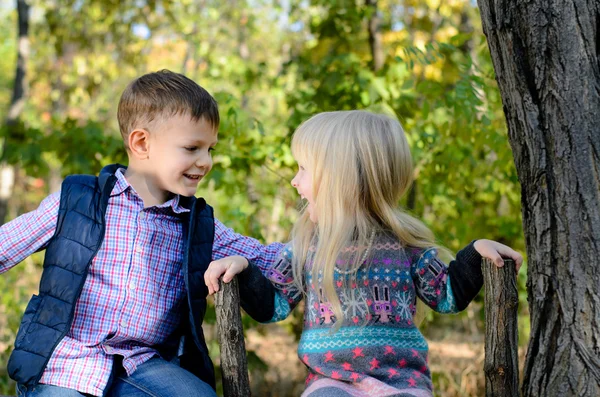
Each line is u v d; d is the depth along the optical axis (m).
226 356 2.03
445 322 7.20
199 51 6.44
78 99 8.34
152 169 2.24
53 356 2.07
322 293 2.10
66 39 7.52
